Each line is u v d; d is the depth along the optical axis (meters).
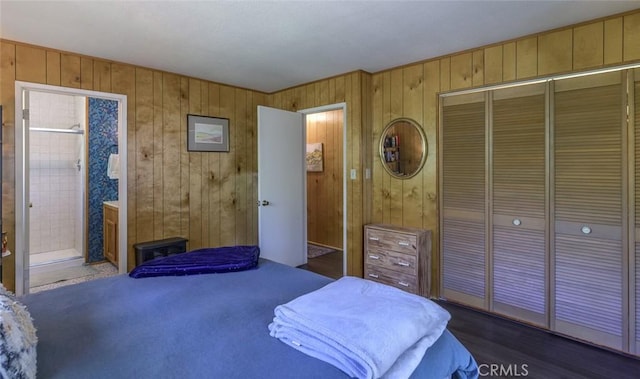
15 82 2.73
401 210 3.48
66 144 4.69
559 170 2.53
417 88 3.32
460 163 3.06
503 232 2.82
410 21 2.40
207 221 3.97
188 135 3.78
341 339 1.06
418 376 1.10
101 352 1.12
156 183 3.54
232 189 4.20
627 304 2.27
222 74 3.69
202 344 1.17
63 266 4.23
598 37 2.36
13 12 2.23
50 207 4.57
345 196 3.70
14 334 0.95
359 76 3.54
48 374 1.00
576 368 2.14
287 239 4.14
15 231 2.76
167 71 3.56
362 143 3.57
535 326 2.66
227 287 1.72
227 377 0.99
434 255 3.25
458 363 1.28
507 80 2.76
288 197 4.13
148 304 1.51
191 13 2.26
